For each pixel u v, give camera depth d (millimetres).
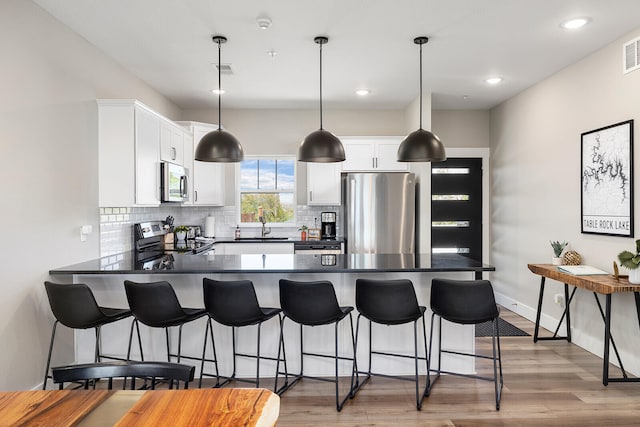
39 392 1242
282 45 3529
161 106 5035
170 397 1203
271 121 5848
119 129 3529
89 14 2939
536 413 2668
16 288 2598
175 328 3199
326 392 2979
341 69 4148
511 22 3096
